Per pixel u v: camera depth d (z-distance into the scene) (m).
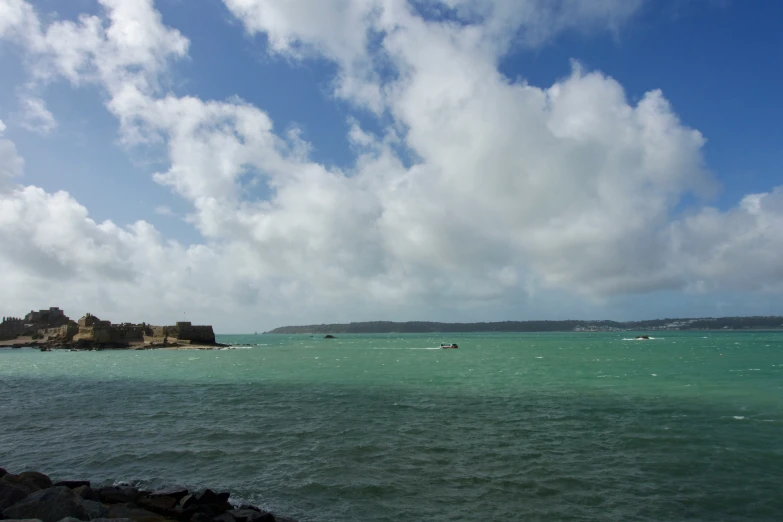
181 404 33.34
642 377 49.31
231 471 17.67
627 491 15.19
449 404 31.84
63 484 14.80
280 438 22.58
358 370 61.28
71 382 49.66
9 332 165.38
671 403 31.52
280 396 36.78
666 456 18.84
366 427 24.70
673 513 13.52
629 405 30.73
